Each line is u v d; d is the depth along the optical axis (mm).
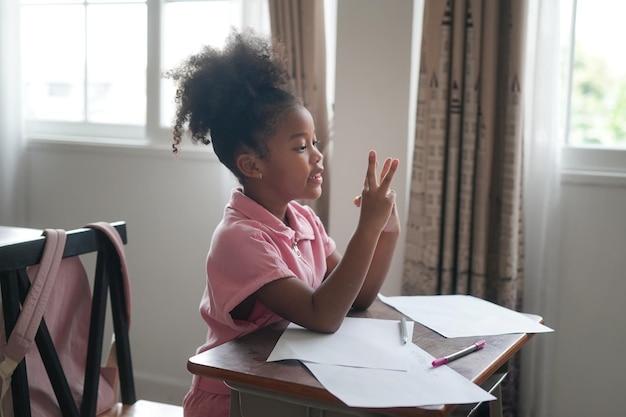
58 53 2738
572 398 2150
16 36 2625
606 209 2066
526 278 2100
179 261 2566
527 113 2041
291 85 1382
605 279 2086
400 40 2061
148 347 2645
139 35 2607
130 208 2611
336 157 2158
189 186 2516
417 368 1039
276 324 1247
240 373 1019
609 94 2113
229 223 1279
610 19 2092
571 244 2109
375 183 1194
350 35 2107
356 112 2123
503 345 1159
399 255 2143
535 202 2064
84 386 1507
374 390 959
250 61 1319
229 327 1277
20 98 2658
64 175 2689
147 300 2625
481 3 1928
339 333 1186
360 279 1172
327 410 1030
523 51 1925
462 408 1156
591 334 2113
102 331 1559
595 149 2104
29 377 1455
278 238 1284
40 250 1411
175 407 1623
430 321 1277
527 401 2111
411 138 2111
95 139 2666
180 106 1348
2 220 2664
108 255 1581
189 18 2514
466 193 1984
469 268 2025
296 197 1312
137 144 2572
